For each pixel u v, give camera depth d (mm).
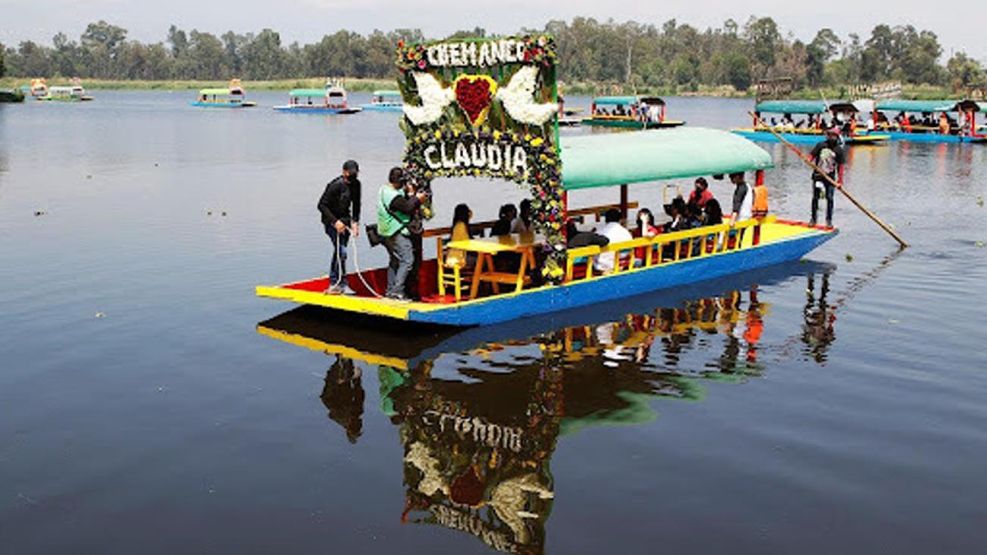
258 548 7539
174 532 7793
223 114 88188
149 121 74625
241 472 8930
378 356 12391
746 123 72562
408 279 14594
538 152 13711
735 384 11336
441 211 26328
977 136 52625
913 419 10188
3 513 8117
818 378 11547
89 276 17109
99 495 8445
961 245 20531
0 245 20188
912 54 166875
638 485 8625
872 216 20531
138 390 11102
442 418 10266
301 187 31328
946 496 8398
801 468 8969
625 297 15578
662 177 16078
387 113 91938
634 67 175750
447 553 7453
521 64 13516
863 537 7691
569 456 9266
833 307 15016
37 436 9734
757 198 18406
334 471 8961
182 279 16922
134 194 29156
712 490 8516
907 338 13219
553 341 13062
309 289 14742
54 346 12766
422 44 14391
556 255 14125
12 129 62875
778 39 171125
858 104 59906
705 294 15906
